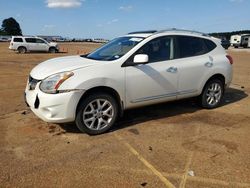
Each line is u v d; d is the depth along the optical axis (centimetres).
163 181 379
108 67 530
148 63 577
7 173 394
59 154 452
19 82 1068
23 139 508
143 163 426
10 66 1627
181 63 621
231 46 5938
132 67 553
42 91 500
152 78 576
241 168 414
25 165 416
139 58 528
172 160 436
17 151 461
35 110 513
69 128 559
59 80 493
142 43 575
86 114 518
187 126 582
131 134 536
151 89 581
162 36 608
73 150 466
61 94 489
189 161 433
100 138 516
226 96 851
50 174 393
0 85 1000
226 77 705
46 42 3116
